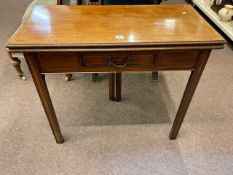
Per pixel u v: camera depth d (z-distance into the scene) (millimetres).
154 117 1578
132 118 1570
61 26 1057
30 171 1260
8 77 1923
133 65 1031
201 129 1494
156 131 1479
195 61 1042
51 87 1827
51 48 922
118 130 1484
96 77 1878
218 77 1947
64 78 1924
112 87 1624
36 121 1540
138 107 1655
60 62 1000
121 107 1655
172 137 1413
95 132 1471
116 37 973
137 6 1287
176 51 988
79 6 1270
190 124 1526
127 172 1252
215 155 1341
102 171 1259
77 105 1669
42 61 995
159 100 1716
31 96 1734
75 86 1844
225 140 1427
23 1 3291
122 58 1003
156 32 1019
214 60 2166
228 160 1316
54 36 973
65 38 960
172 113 1609
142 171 1257
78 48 929
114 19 1133
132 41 946
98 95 1759
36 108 1634
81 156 1332
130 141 1415
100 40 950
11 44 916
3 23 2686
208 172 1258
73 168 1273
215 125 1523
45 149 1368
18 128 1492
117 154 1341
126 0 1643
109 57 992
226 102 1701
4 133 1458
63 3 1736
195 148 1377
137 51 971
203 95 1757
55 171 1260
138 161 1305
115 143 1402
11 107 1641
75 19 1125
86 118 1569
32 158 1321
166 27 1064
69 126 1510
